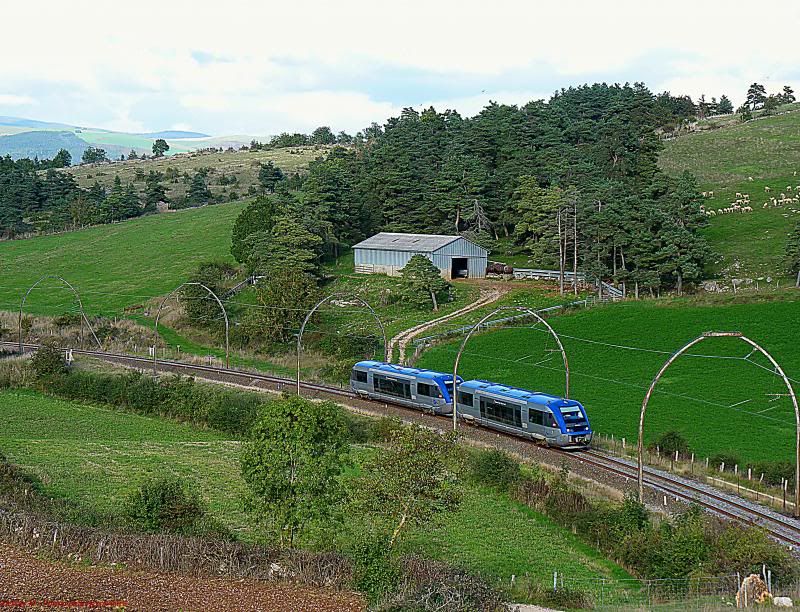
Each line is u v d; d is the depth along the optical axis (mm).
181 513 41500
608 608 33594
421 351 91438
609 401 72562
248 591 32844
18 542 37156
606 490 51281
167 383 81562
